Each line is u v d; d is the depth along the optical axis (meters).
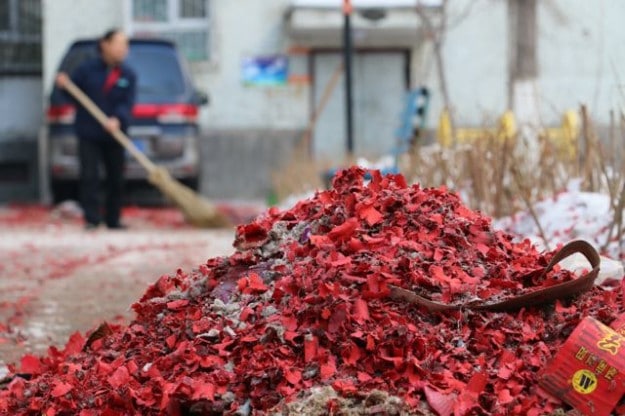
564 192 12.16
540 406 5.60
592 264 6.45
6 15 33.91
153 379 5.86
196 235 20.25
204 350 6.02
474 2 30.91
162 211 27.20
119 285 13.05
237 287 6.41
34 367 6.84
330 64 33.91
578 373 5.60
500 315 6.01
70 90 21.03
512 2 22.22
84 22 33.19
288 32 33.59
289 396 5.56
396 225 6.55
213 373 5.78
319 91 33.94
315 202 6.82
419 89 21.42
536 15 21.88
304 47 33.75
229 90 33.84
